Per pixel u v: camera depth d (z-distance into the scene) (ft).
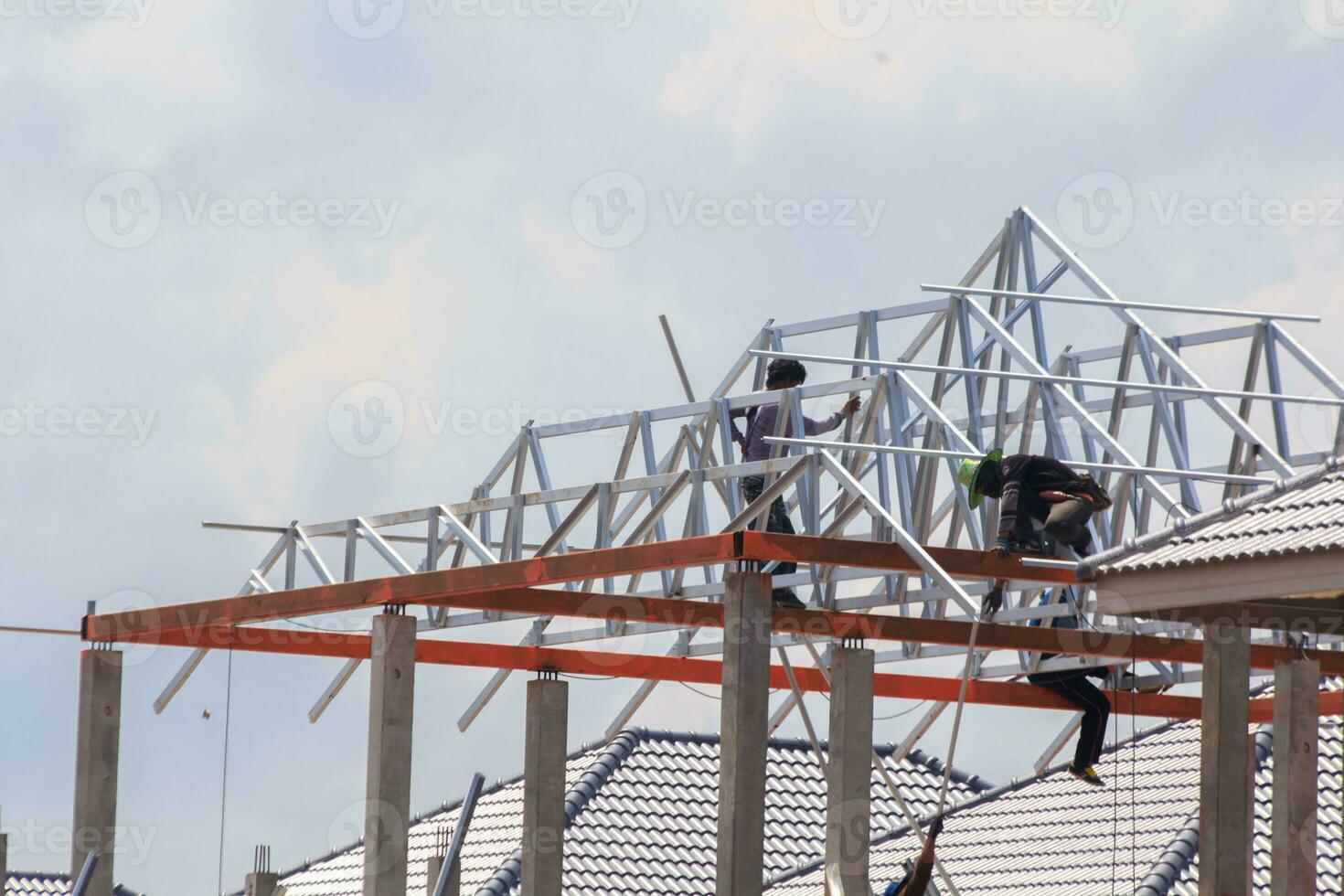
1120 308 198.90
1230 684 163.84
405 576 194.18
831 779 189.57
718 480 180.14
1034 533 172.55
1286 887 192.65
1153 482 185.98
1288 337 197.36
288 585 215.72
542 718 226.79
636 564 175.01
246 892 227.81
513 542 200.03
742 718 164.14
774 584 187.83
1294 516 139.64
